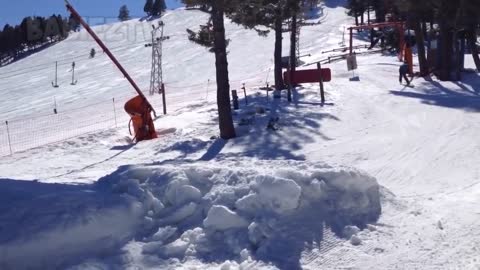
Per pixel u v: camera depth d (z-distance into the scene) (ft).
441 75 104.53
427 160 43.52
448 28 104.32
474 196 31.17
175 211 22.24
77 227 19.83
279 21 88.79
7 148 71.51
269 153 48.73
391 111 68.64
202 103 94.12
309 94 82.99
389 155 46.06
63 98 158.81
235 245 20.71
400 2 109.09
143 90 156.15
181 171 24.21
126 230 21.21
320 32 262.26
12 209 20.33
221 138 57.00
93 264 18.98
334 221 22.85
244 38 245.04
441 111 67.10
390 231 23.36
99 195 22.89
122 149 58.95
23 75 244.63
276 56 91.40
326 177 24.30
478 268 20.01
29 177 44.04
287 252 20.38
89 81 196.03
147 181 24.20
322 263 20.13
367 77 108.58
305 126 59.88
